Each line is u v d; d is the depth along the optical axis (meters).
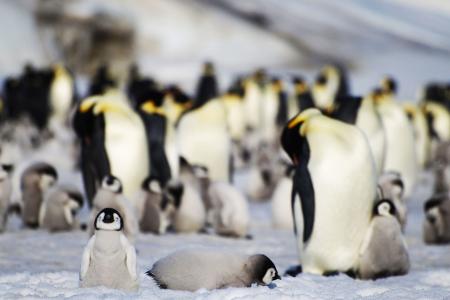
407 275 15.60
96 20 94.75
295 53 115.25
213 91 66.56
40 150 44.75
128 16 97.12
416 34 140.75
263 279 12.84
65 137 49.53
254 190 32.84
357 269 15.89
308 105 61.31
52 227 21.06
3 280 13.55
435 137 53.34
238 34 117.50
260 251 19.03
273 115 64.06
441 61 120.81
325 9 146.50
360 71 110.50
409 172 32.31
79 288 12.38
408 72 110.69
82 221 23.33
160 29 112.75
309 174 15.70
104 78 70.00
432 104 55.72
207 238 20.94
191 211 21.56
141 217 21.11
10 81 61.16
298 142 16.20
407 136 32.03
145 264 15.24
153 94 27.03
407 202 32.72
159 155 26.23
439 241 21.09
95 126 23.16
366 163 15.60
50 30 95.19
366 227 15.77
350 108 23.69
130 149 23.17
